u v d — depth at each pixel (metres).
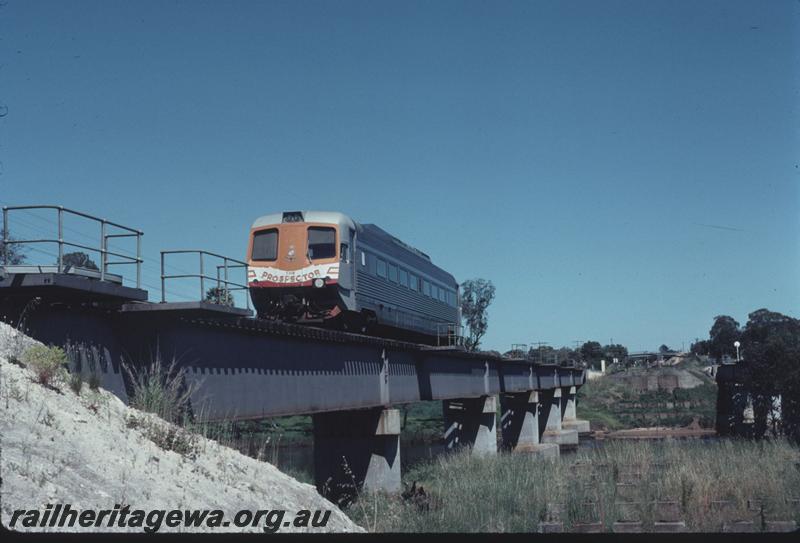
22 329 12.92
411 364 34.12
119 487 9.52
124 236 14.33
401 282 34.06
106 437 10.95
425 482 32.19
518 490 24.58
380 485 29.48
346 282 27.25
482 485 25.55
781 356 54.41
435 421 75.44
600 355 146.75
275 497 12.45
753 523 19.67
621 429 80.38
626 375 101.38
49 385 11.63
